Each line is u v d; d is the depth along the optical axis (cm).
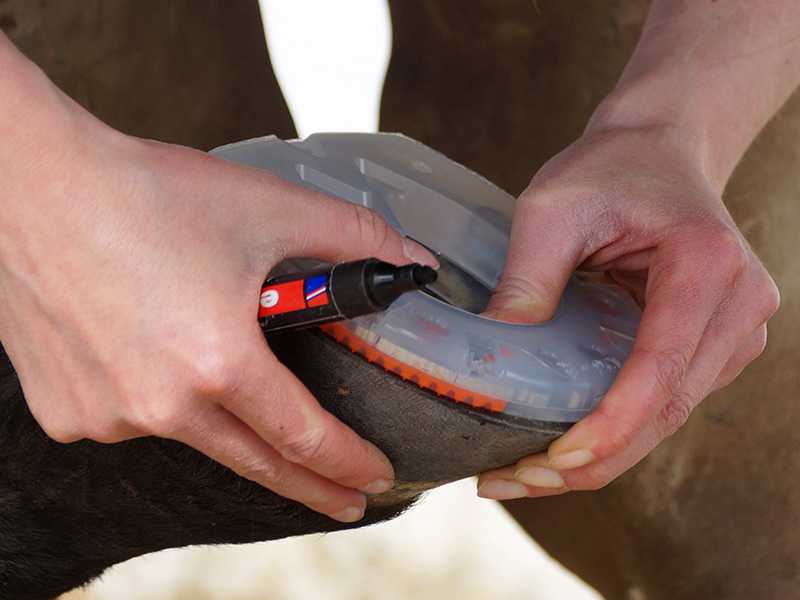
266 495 137
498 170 216
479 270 143
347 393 121
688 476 203
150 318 112
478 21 210
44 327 116
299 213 118
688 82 154
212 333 112
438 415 122
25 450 139
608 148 146
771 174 197
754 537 205
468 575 405
